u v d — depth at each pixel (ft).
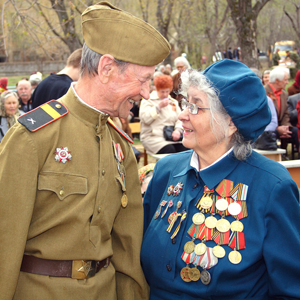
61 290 4.82
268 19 91.09
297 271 4.82
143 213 6.14
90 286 4.99
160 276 5.41
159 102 16.98
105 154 5.27
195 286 5.07
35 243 4.89
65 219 4.84
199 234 5.12
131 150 6.15
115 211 5.54
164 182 6.24
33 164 4.70
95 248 5.06
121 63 4.93
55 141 4.91
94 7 4.99
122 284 5.86
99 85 5.05
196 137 5.31
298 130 19.57
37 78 28.58
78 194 4.95
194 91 5.15
